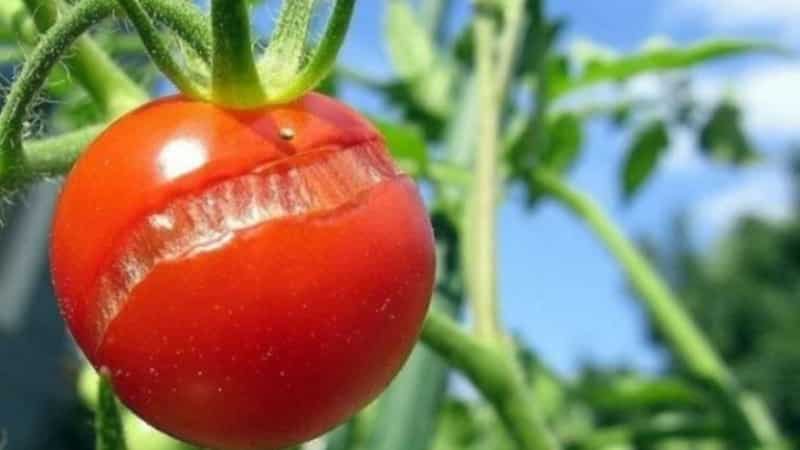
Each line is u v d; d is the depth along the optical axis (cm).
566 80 39
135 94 25
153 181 20
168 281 19
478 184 31
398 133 35
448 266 36
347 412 20
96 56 25
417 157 36
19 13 26
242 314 19
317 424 20
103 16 20
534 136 38
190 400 20
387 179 20
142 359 20
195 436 20
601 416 47
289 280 19
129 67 29
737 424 40
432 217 36
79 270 20
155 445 29
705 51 37
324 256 19
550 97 39
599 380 45
